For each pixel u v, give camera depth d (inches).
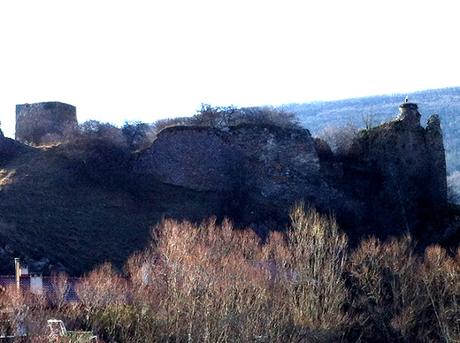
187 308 1817.2
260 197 2854.3
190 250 2084.2
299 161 2938.0
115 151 2842.0
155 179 2822.3
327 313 2153.1
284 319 1968.5
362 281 2404.0
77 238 2480.3
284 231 2583.7
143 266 2034.9
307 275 2217.0
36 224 2481.5
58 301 1752.0
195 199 2790.4
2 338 1455.5
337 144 3250.5
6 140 2864.2
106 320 1721.2
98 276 1945.1
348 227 2832.2
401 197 3014.3
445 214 2989.7
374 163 3090.6
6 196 2556.6
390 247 2573.8
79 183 2694.4
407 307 2361.0
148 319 1756.9
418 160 3097.9
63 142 2923.2
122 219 2605.8
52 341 1451.8
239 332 1825.8
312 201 2864.2
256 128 2935.5
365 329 2284.7
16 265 1990.7
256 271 2122.3
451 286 2469.2
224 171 2864.2
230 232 2293.3
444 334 2265.0
